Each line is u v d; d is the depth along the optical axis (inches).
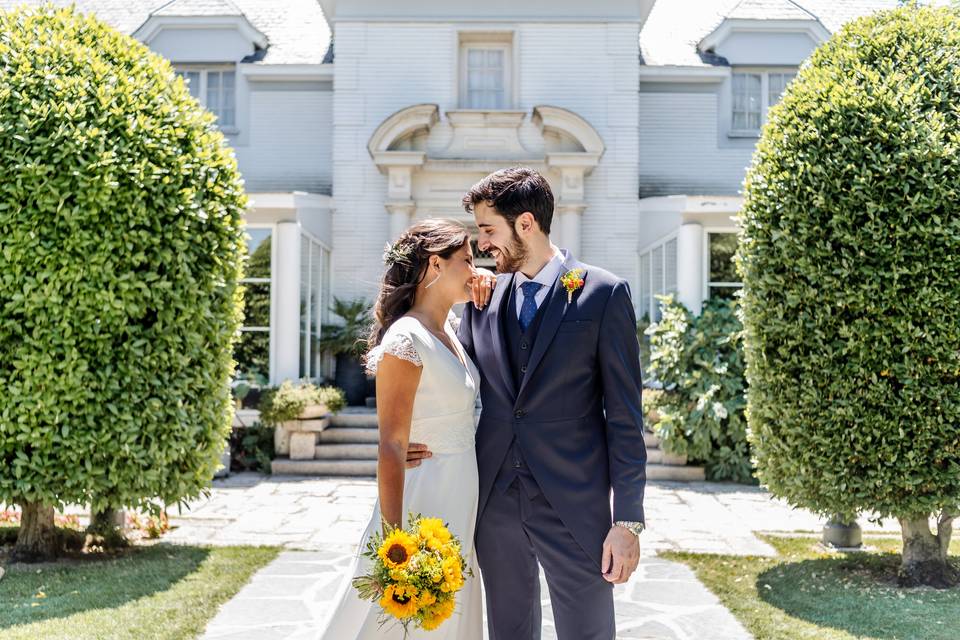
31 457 200.5
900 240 185.6
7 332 195.6
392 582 88.4
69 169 196.7
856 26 210.2
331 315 499.2
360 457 384.8
